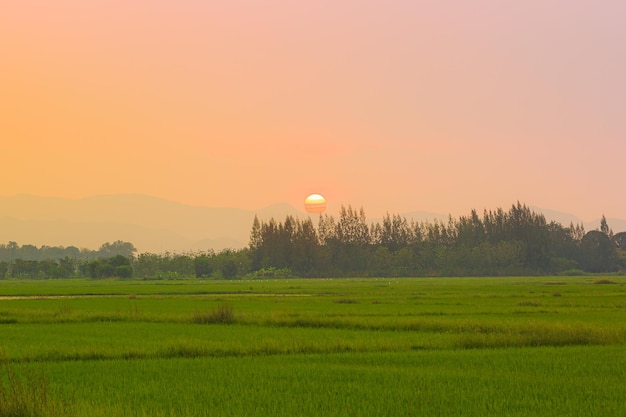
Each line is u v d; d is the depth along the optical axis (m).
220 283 153.75
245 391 17.94
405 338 30.23
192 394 17.61
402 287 110.12
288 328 36.97
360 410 15.66
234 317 41.56
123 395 17.50
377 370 21.27
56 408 14.61
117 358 25.12
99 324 40.28
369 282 154.12
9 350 26.39
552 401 16.53
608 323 37.03
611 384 18.73
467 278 197.50
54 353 25.36
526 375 20.30
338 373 20.75
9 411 14.20
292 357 24.70
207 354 26.00
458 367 22.03
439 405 16.16
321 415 15.15
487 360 23.56
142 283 158.12
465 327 34.25
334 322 38.66
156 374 20.83
